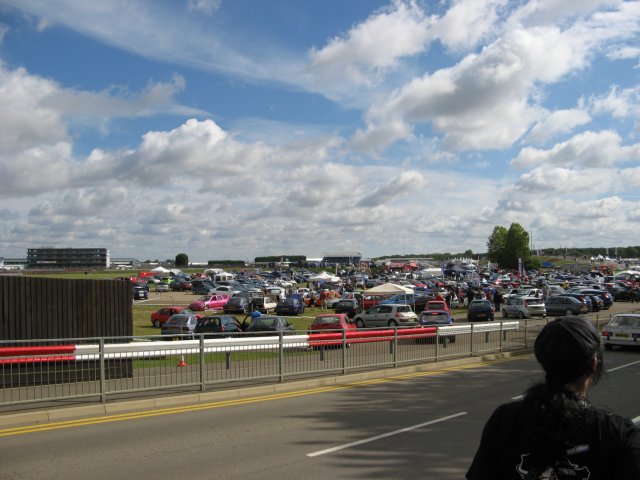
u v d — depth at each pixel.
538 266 133.75
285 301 47.00
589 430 2.07
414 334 17.53
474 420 9.88
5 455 7.64
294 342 14.45
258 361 13.87
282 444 8.23
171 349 12.23
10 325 13.72
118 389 11.88
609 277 85.06
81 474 6.80
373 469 7.01
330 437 8.65
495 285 72.25
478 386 13.88
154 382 12.25
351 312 44.06
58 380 12.02
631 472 1.96
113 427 9.40
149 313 47.59
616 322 21.97
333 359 15.33
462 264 125.62
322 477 6.68
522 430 2.16
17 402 10.22
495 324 21.22
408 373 16.41
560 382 2.21
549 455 2.08
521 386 13.82
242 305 47.56
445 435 8.77
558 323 2.29
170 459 7.44
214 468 7.04
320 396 12.50
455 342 19.28
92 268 174.12
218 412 10.69
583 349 2.17
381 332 16.48
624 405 11.23
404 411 10.71
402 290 43.28
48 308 14.23
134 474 6.79
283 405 11.41
